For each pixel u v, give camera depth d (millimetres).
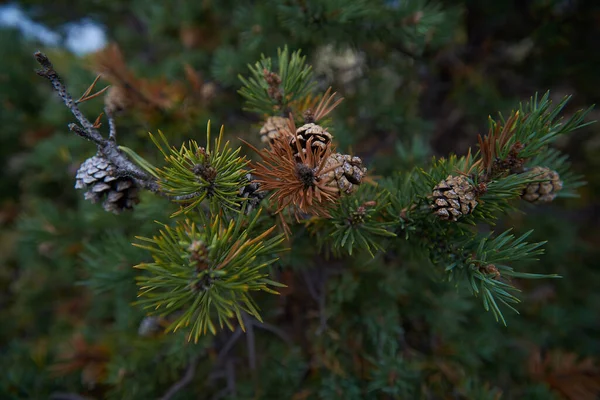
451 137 1578
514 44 1443
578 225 1745
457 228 754
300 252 872
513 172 764
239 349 1082
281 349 1018
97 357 1047
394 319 952
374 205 760
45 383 1156
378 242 804
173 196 737
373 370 924
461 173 737
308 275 989
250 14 1024
